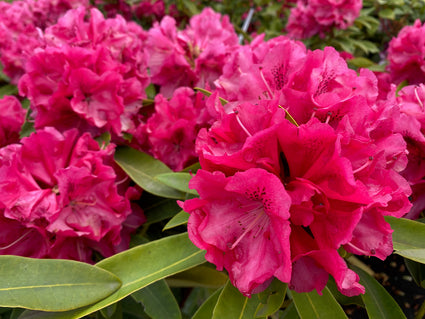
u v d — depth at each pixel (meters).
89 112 0.47
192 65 0.58
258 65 0.33
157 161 0.51
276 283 0.31
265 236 0.29
